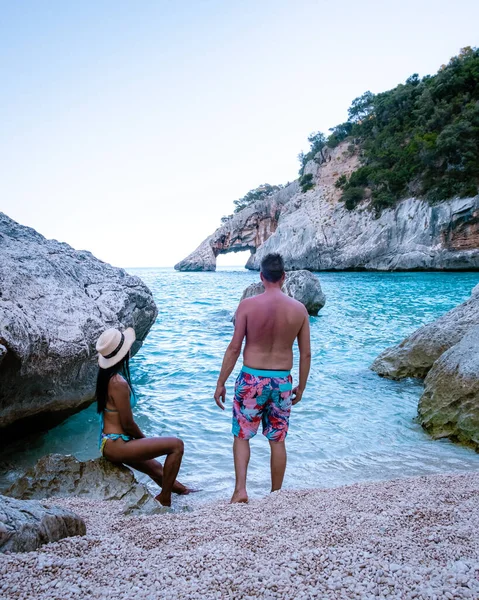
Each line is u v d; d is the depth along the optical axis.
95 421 6.51
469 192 51.06
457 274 46.81
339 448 5.34
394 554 2.06
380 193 62.22
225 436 5.82
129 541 2.33
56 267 7.33
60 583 1.70
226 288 39.94
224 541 2.28
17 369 5.09
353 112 89.31
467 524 2.51
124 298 8.08
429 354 8.31
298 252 70.94
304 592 1.68
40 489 3.77
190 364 10.12
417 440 5.64
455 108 61.16
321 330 14.34
